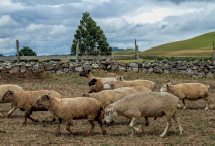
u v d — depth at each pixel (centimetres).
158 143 621
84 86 1545
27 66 1970
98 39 3575
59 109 675
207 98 1004
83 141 641
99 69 2097
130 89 869
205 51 6594
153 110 687
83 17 3597
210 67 1997
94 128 788
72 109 675
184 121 845
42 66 1991
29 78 1748
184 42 9944
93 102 699
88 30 3522
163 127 783
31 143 617
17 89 945
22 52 2922
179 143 622
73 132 703
